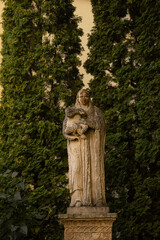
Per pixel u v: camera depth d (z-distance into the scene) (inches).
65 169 335.6
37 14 369.4
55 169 326.0
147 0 341.1
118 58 354.3
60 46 365.1
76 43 377.1
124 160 317.7
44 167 328.5
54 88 354.6
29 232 303.1
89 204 211.2
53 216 318.0
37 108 342.3
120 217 304.5
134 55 342.6
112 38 360.5
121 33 355.9
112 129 335.6
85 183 214.7
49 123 337.1
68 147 225.6
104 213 203.8
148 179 298.8
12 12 377.4
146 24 337.7
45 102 354.3
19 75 356.5
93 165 220.1
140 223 299.0
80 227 203.6
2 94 358.0
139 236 300.8
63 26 374.0
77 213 207.3
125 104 332.2
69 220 202.8
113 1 365.7
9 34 371.2
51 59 361.1
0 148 336.8
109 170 318.0
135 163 321.7
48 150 330.3
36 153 328.8
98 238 202.4
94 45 367.9
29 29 366.6
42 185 322.0
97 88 354.9
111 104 344.8
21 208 265.7
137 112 321.1
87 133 224.8
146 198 295.3
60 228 315.3
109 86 351.9
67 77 365.1
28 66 356.8
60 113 348.8
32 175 321.7
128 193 317.7
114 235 302.0
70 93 351.9
